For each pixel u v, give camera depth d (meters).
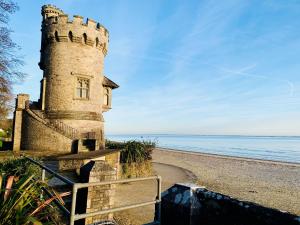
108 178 5.74
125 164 17.09
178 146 95.12
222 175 24.31
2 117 28.69
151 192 14.16
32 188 3.66
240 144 121.06
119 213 10.05
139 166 18.02
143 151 18.69
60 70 23.42
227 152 64.50
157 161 35.00
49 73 23.73
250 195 16.33
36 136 21.84
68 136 20.86
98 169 5.62
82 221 5.39
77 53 23.69
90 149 19.20
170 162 34.44
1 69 19.08
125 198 12.57
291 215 2.87
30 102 25.23
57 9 26.53
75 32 23.41
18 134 22.94
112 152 14.46
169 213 4.04
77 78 23.67
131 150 18.20
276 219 2.97
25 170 7.15
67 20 23.31
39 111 23.20
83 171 5.75
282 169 30.28
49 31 23.64
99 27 24.88
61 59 23.45
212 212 3.69
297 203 14.79
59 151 20.58
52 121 22.73
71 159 12.78
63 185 8.12
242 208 3.35
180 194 4.01
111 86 27.72
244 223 3.29
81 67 23.73
